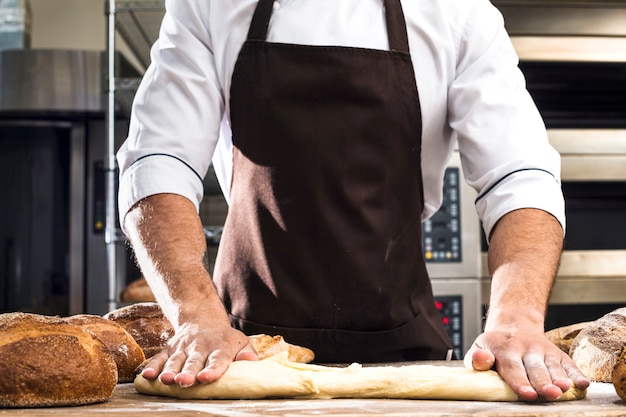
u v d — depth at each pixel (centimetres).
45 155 305
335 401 107
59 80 296
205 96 154
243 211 157
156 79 154
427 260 258
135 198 142
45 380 100
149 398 111
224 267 160
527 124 151
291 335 153
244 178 157
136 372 129
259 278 155
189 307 125
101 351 108
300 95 154
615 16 254
